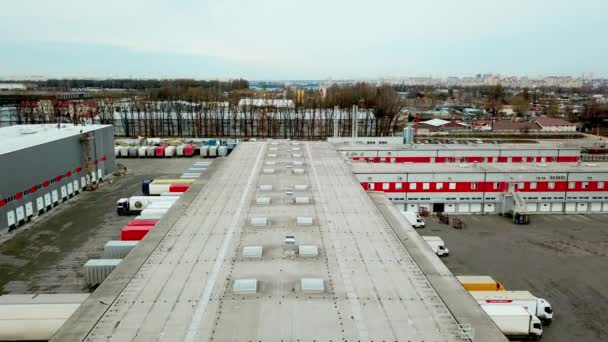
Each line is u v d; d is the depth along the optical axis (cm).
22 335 2978
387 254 2883
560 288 3972
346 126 14738
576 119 18312
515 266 4441
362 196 4247
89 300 2247
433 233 5444
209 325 2036
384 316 2136
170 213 3672
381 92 18225
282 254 2842
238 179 4897
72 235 5231
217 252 2867
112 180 7944
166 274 2547
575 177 6334
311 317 2116
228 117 14375
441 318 2128
